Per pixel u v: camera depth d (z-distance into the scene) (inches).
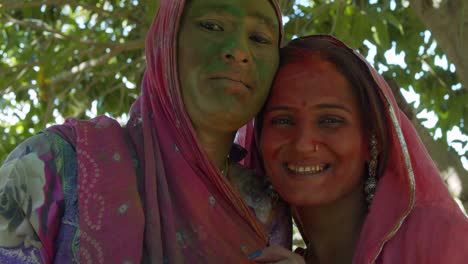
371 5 150.1
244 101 73.1
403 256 69.7
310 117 75.8
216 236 71.7
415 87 177.8
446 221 69.9
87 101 189.6
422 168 74.5
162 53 73.7
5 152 189.0
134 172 70.2
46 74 173.6
